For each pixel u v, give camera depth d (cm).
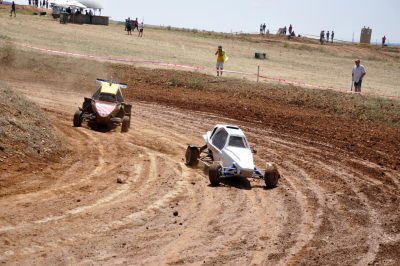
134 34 7788
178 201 1434
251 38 9438
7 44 4412
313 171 1894
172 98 3369
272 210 1428
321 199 1562
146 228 1220
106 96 2281
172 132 2381
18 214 1220
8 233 1112
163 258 1070
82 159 1759
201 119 2761
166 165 1797
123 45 6072
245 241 1195
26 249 1048
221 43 8050
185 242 1159
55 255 1035
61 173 1577
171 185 1572
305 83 4578
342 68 6562
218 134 1772
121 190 1482
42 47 4838
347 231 1308
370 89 4609
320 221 1367
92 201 1365
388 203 1570
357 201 1570
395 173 1947
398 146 2448
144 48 6066
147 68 4450
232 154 1652
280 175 1800
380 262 1131
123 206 1351
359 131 2748
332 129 2752
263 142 2319
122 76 4006
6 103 1838
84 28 7606
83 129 2202
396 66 7488
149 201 1411
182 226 1254
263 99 3578
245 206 1442
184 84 3888
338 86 4603
